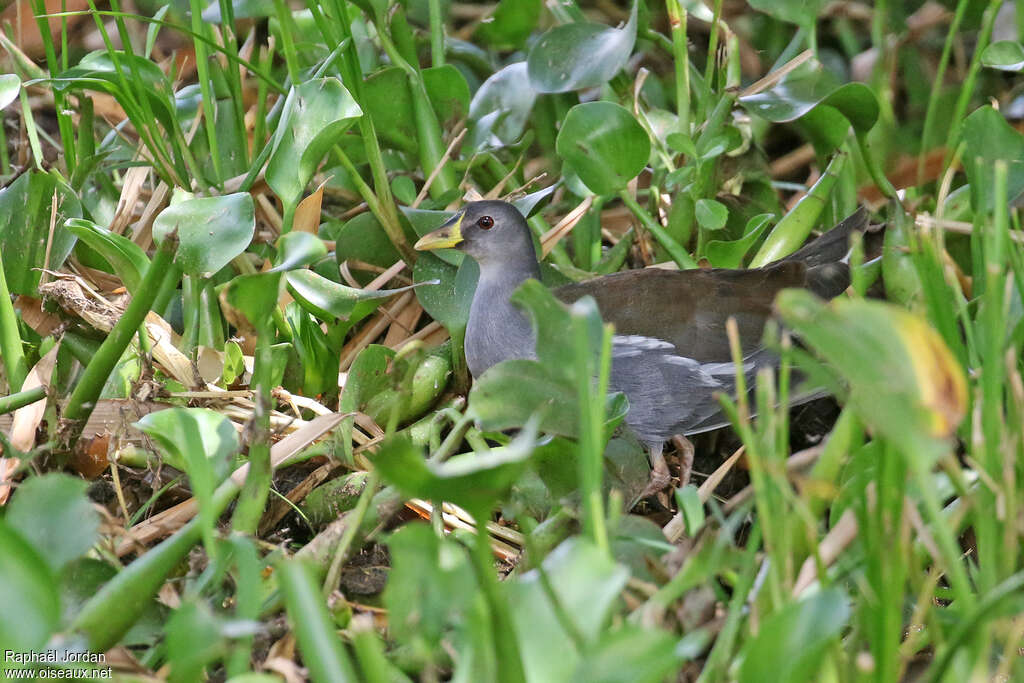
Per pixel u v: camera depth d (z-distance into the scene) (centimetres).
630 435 726
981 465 456
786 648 379
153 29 884
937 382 346
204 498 436
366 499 512
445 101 880
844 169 887
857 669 427
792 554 453
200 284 678
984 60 800
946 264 624
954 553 387
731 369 729
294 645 491
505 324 761
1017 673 432
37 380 640
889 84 967
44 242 705
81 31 1043
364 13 870
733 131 857
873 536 425
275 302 496
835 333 350
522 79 881
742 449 673
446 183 834
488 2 1105
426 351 751
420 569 372
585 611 377
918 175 876
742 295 741
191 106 896
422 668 482
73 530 430
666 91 1047
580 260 862
